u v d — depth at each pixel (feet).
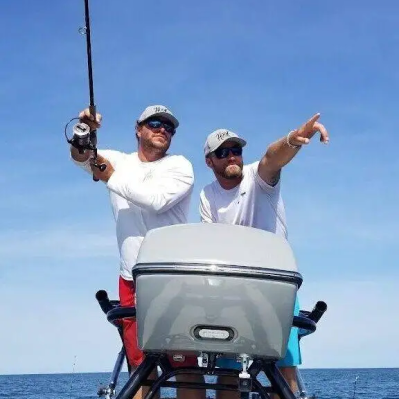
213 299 7.23
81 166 10.77
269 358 7.50
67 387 309.01
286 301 7.36
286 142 9.14
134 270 7.48
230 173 10.82
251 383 7.39
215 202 11.28
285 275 7.33
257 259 7.34
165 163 10.53
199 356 7.80
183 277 7.25
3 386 365.81
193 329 7.32
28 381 441.27
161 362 7.91
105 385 10.04
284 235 10.85
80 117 10.05
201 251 7.33
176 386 7.89
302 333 10.85
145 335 7.46
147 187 9.95
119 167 11.07
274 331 7.36
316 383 315.17
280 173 10.41
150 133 10.93
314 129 8.79
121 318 9.02
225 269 7.21
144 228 10.49
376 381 338.75
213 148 10.90
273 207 10.65
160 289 7.30
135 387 7.89
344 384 300.61
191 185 10.39
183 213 10.69
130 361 10.03
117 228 10.80
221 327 7.30
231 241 7.46
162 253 7.40
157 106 11.10
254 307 7.26
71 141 9.98
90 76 9.84
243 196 10.85
